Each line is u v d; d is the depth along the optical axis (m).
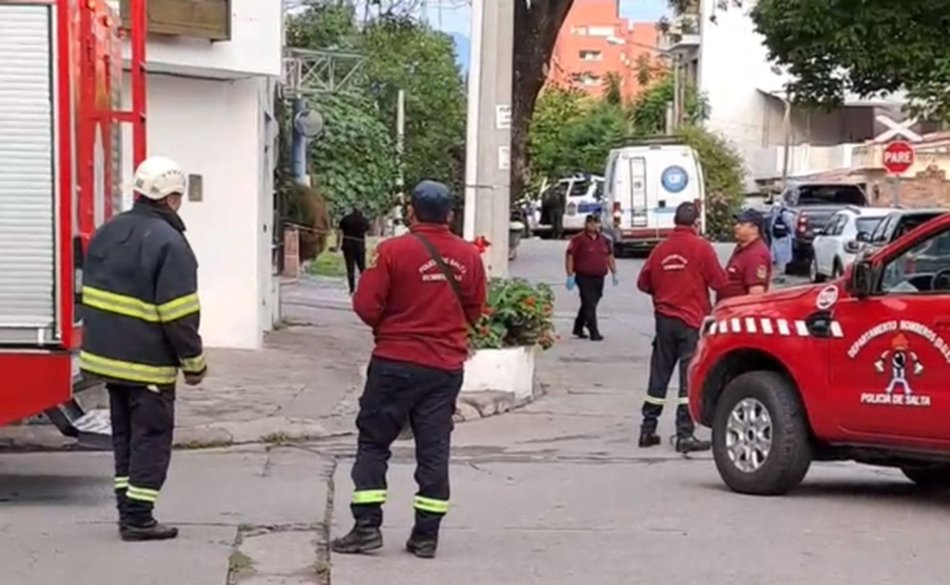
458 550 8.41
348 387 15.50
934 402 9.20
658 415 12.91
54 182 9.29
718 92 65.19
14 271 9.32
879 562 8.21
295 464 11.54
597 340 22.67
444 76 47.06
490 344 15.19
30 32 9.23
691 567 8.05
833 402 9.79
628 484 10.84
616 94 82.62
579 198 52.31
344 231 28.30
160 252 8.22
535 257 40.91
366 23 23.25
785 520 9.38
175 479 10.74
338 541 8.28
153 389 8.34
